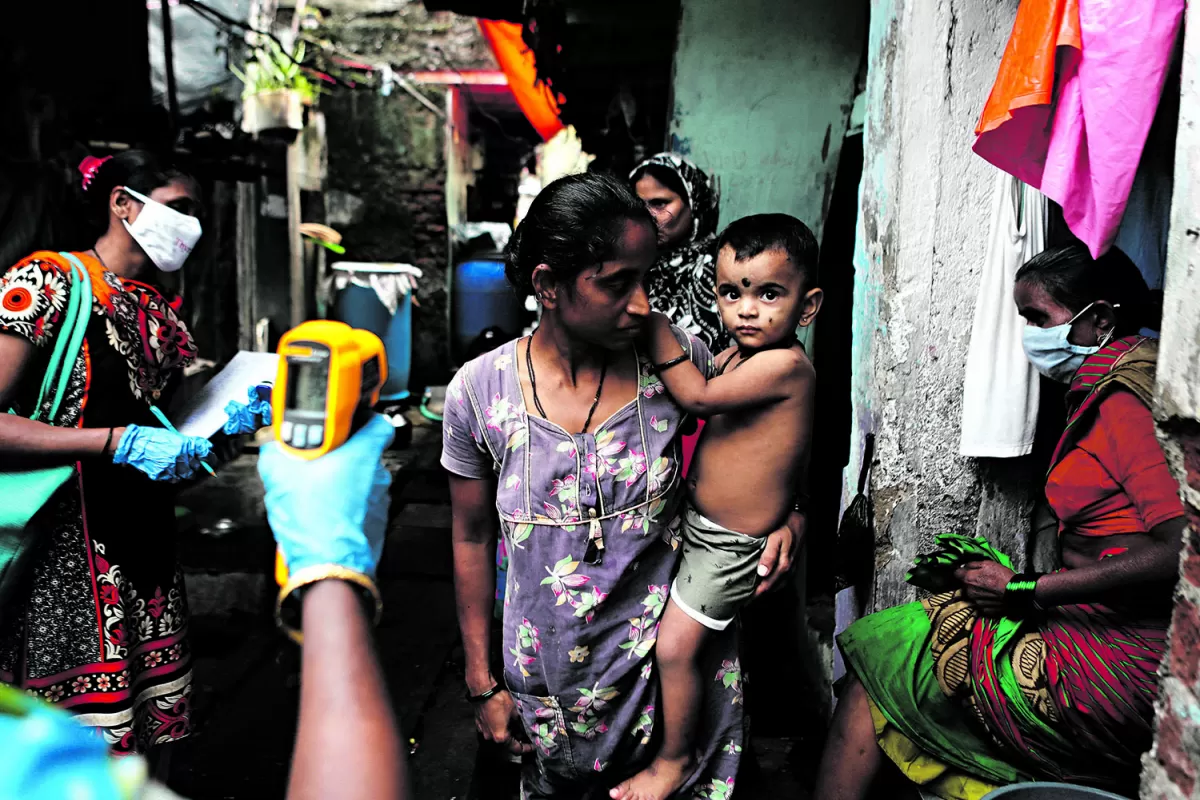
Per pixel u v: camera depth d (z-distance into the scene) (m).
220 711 2.92
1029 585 1.59
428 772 2.59
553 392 1.47
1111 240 1.51
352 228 9.45
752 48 3.20
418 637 3.57
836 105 3.23
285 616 0.68
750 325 1.57
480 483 1.61
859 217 2.31
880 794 1.94
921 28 1.96
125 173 1.98
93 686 1.88
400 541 4.74
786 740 2.67
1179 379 1.16
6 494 1.73
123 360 1.93
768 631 3.33
